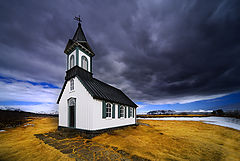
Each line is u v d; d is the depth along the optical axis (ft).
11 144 24.58
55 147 22.29
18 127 49.32
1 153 19.95
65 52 45.68
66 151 20.33
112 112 39.40
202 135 35.91
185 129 46.62
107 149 21.35
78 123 34.09
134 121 57.31
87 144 24.04
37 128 45.98
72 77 39.78
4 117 72.64
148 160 17.61
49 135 32.09
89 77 43.80
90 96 32.32
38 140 27.32
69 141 26.20
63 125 40.52
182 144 25.98
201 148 23.70
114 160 17.16
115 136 31.19
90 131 30.14
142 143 25.73
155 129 46.32
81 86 35.58
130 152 20.36
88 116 31.68
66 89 42.22
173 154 20.30
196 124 63.46
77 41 39.42
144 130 43.39
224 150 23.17
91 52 45.34
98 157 18.03
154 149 22.35
